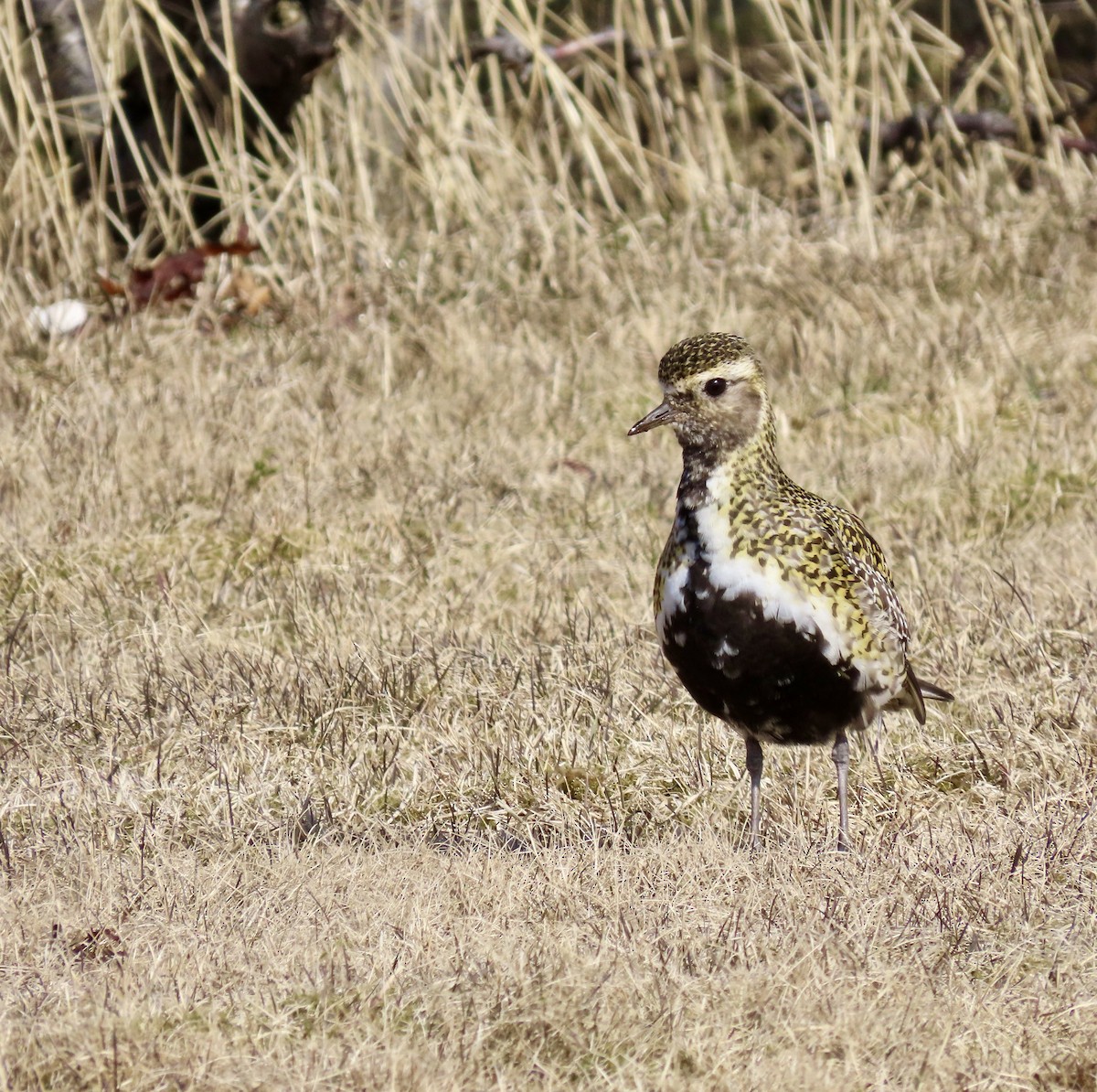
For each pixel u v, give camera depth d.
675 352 8.12
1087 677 9.85
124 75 17.61
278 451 13.77
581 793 8.91
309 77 17.61
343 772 8.98
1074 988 6.52
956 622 10.84
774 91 21.39
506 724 9.46
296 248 17.69
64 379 14.91
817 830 8.39
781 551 7.93
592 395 15.14
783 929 7.00
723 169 19.50
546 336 16.28
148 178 17.06
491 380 15.24
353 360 15.52
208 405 14.28
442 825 8.58
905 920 7.10
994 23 20.52
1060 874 7.59
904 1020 6.23
